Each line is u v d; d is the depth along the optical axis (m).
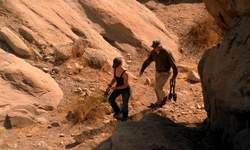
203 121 6.64
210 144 4.84
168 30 13.17
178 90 8.82
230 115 4.67
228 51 5.05
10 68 7.50
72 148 5.82
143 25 12.15
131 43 11.24
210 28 12.78
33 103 7.08
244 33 4.95
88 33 10.48
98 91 7.86
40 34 9.43
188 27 13.34
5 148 5.68
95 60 9.26
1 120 6.42
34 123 6.61
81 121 6.77
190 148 4.48
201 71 6.15
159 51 7.21
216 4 6.39
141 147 4.18
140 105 7.85
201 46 12.02
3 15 9.41
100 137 6.20
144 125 4.69
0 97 6.79
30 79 7.50
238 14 5.61
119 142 4.36
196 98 8.38
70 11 11.04
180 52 11.84
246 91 4.37
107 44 10.70
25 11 9.83
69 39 9.93
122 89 6.64
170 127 5.18
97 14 11.41
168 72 7.46
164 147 4.16
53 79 8.23
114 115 6.77
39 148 5.74
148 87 8.93
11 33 8.84
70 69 8.74
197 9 15.14
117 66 6.48
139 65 10.46
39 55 8.85
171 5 15.32
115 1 12.53
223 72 4.94
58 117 6.97
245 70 4.51
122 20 11.55
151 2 15.18
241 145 4.35
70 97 7.77
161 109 7.59
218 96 4.94
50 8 10.59
